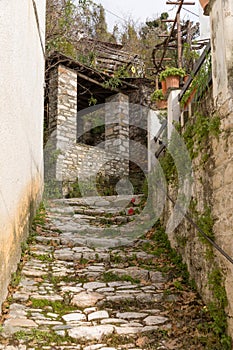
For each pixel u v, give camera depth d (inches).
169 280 164.9
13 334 112.2
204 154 147.6
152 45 733.9
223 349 113.7
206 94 150.7
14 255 150.6
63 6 415.5
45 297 139.3
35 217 225.3
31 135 205.6
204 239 140.0
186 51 300.0
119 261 185.6
